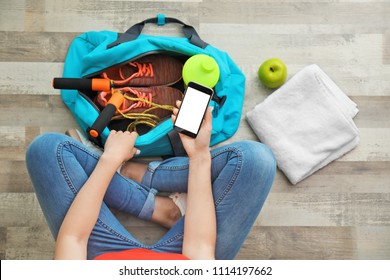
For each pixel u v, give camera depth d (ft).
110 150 3.51
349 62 4.55
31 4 4.45
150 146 4.09
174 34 4.50
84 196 3.29
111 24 4.47
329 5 4.56
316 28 4.55
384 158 4.51
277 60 4.23
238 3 4.52
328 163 4.47
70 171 3.55
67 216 3.25
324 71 4.54
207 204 3.37
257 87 4.49
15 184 4.36
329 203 4.46
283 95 4.33
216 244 3.62
